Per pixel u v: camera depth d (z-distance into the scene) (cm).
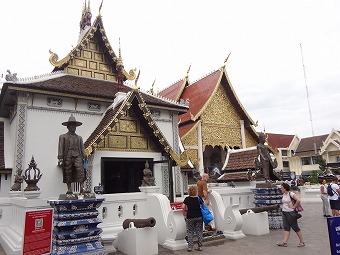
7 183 1412
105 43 1911
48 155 1415
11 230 974
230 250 859
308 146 5734
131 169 1702
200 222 876
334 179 1425
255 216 1086
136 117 1489
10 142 1562
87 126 1555
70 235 733
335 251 455
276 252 816
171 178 1499
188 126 2942
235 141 3195
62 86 1530
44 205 867
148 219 832
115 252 884
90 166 1323
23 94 1404
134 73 2038
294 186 3559
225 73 3188
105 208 960
